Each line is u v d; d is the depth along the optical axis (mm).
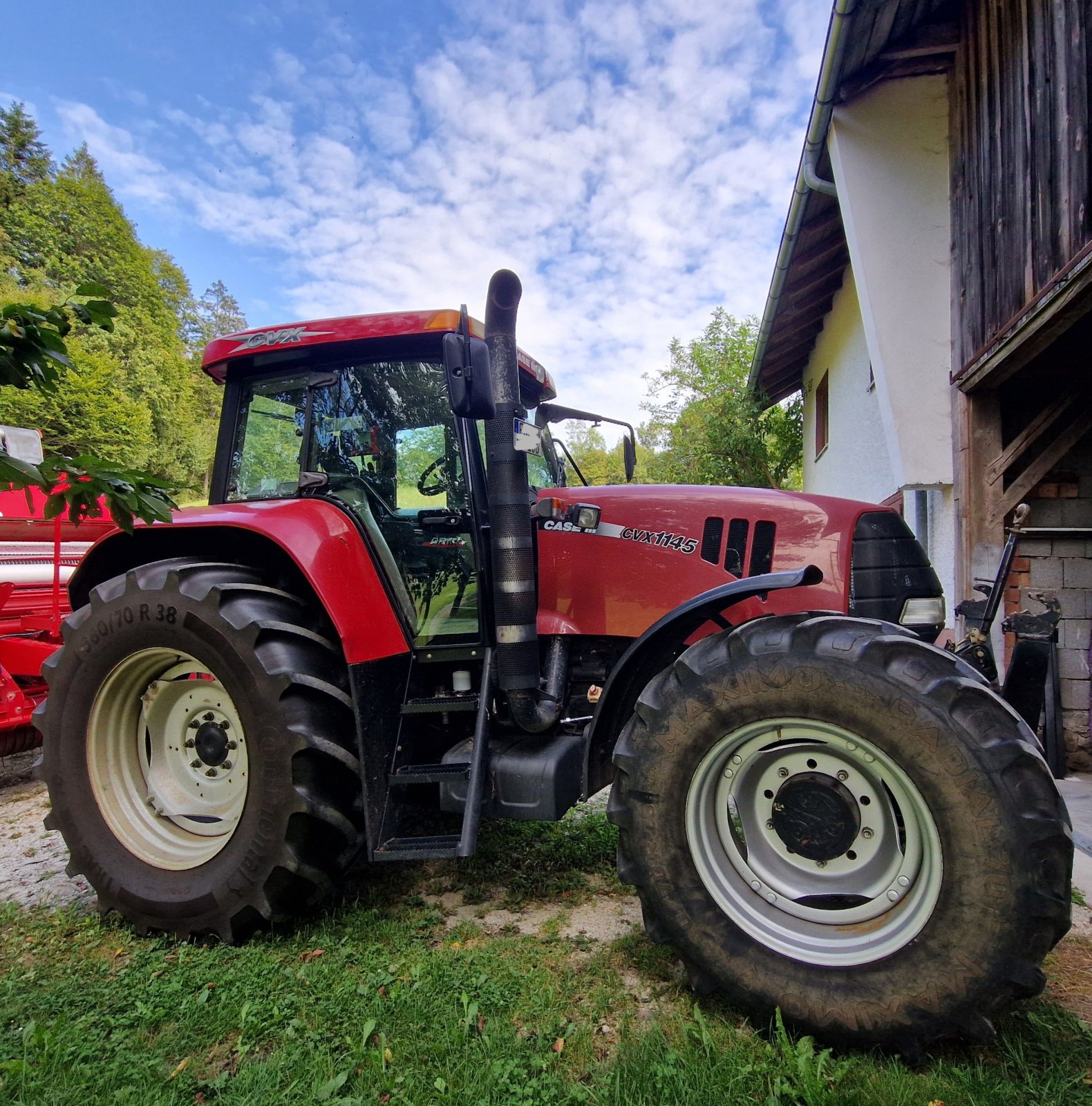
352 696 2326
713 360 19828
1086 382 4262
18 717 3754
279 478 2910
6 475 1222
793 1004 1716
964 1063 1640
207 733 2525
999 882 1560
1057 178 3408
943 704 1652
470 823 2191
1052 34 3449
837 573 2396
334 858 2332
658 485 2793
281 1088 1597
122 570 3012
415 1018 1812
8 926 2473
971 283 4379
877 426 6801
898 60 4820
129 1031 1824
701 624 2465
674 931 1885
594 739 2283
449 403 2701
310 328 2730
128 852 2451
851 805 1820
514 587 2352
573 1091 1545
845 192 4949
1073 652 4312
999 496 4336
